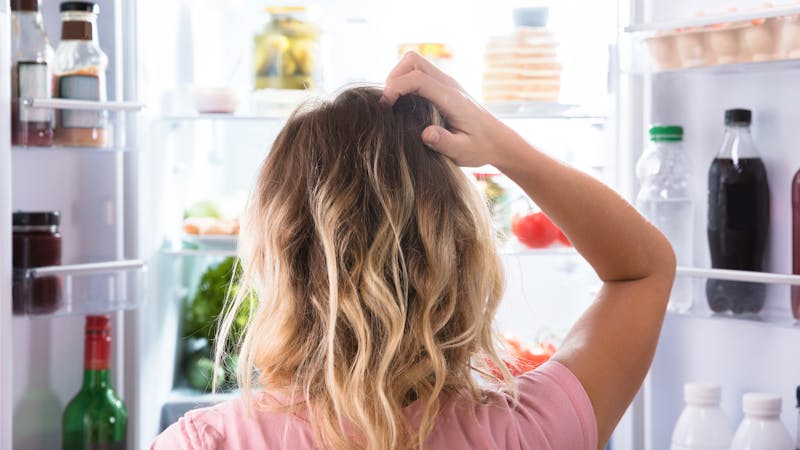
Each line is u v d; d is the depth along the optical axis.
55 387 1.92
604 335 0.89
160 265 2.21
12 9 1.77
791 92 1.67
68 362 1.95
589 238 0.92
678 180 1.80
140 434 2.02
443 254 0.82
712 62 1.64
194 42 2.46
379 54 2.32
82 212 1.95
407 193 0.83
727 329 1.78
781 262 1.69
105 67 1.85
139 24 1.97
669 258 0.93
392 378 0.80
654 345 0.90
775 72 1.69
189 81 2.44
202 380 2.35
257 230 0.87
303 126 0.86
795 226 1.62
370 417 0.78
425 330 0.81
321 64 2.17
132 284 1.93
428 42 2.15
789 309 1.68
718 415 1.71
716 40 1.62
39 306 1.77
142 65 2.00
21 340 1.84
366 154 0.83
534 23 2.04
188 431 0.79
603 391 0.85
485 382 0.92
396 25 2.31
